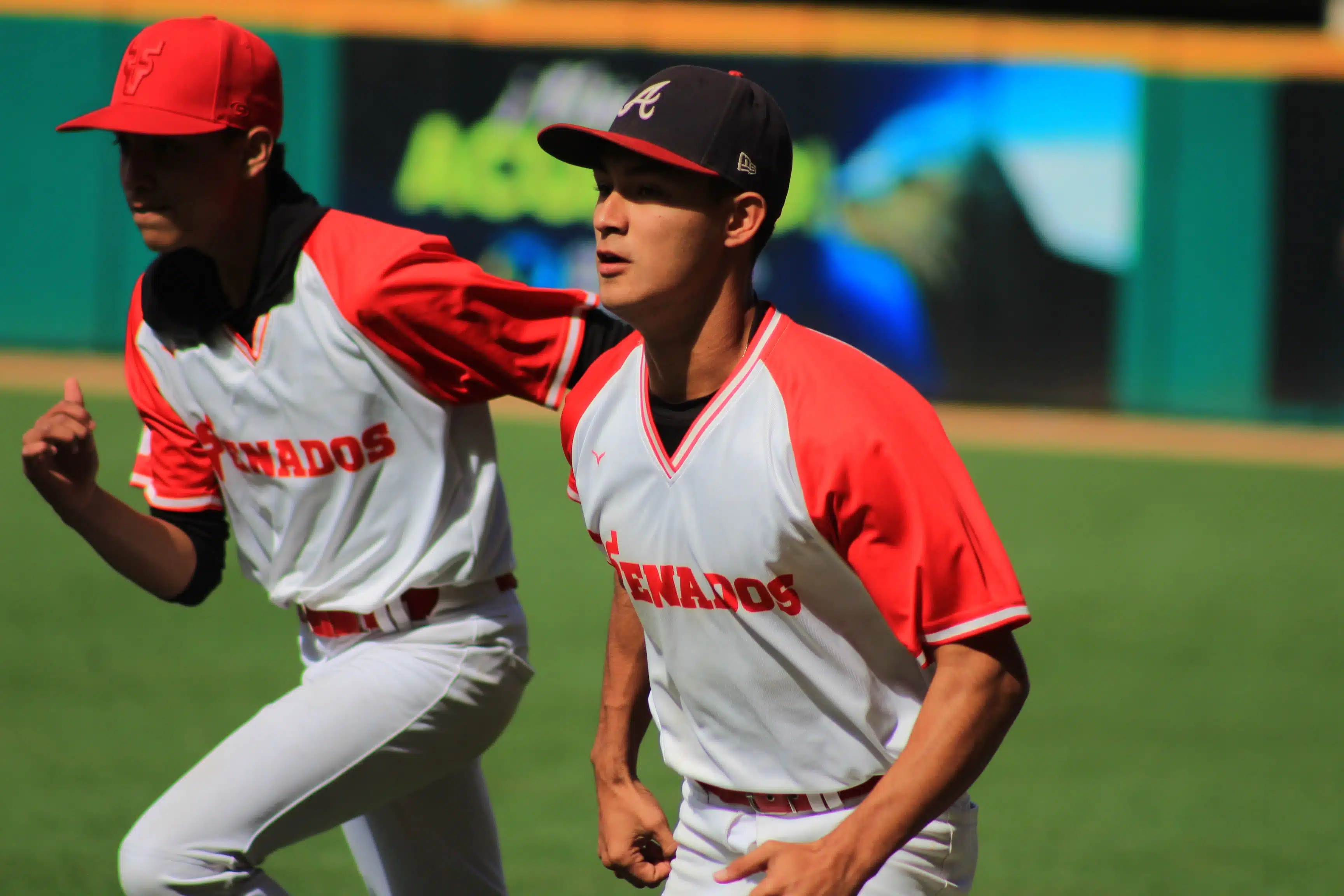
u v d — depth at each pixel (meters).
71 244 50.47
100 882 15.04
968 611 7.18
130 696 21.48
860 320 49.34
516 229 50.00
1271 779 19.59
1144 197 47.78
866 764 8.14
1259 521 35.41
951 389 49.16
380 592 10.13
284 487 10.17
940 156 48.41
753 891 6.95
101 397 43.59
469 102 49.81
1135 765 20.11
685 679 8.31
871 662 7.95
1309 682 23.88
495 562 10.47
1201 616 27.55
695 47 49.09
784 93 48.97
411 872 10.92
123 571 10.37
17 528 31.06
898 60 48.25
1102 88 47.56
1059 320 48.62
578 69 49.47
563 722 20.95
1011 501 36.88
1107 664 24.69
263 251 9.81
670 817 17.48
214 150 9.65
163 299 10.00
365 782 9.86
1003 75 47.91
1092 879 16.14
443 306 9.66
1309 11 53.00
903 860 8.16
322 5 49.75
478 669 10.28
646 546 8.05
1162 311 48.19
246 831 9.34
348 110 50.16
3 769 18.42
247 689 21.91
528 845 16.53
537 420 45.31
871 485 7.19
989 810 18.38
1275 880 16.14
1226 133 47.25
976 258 48.66
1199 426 47.66
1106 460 42.25
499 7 49.72
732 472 7.59
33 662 22.92
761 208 7.67
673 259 7.57
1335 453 44.16
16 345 50.94
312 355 9.80
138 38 9.83
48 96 49.91
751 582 7.70
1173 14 53.78
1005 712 7.25
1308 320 47.56
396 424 9.95
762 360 7.70
